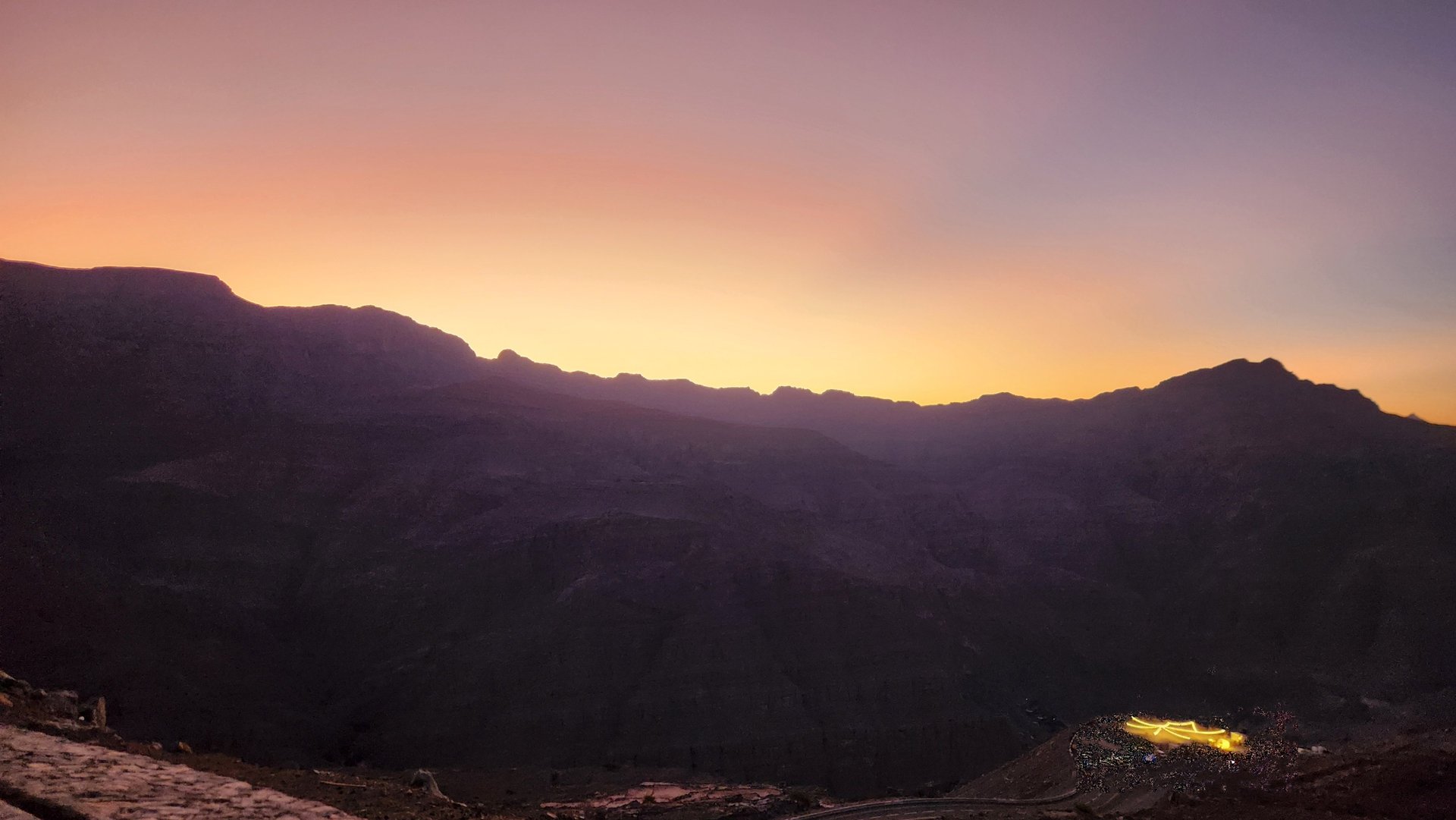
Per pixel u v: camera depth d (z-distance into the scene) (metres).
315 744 115.25
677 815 75.69
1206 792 52.62
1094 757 75.69
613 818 75.06
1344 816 42.44
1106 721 85.81
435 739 118.62
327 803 29.84
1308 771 53.06
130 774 19.48
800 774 126.31
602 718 126.56
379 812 29.64
